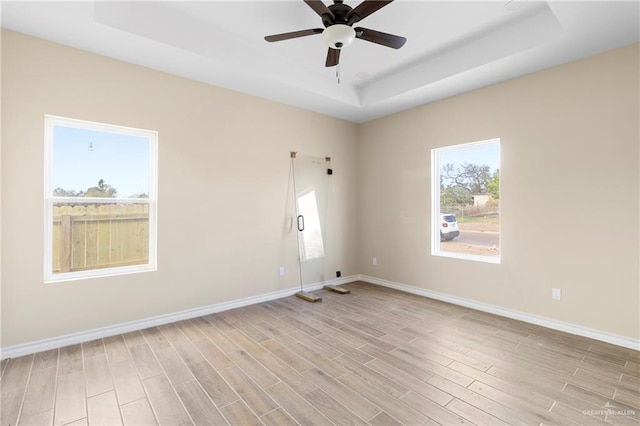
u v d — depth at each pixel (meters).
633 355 2.65
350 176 5.30
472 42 3.26
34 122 2.67
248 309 3.88
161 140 3.34
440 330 3.21
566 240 3.16
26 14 2.36
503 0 2.59
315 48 3.38
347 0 2.58
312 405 2.00
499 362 2.54
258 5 2.67
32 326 2.67
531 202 3.40
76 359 2.57
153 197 3.36
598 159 2.96
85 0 2.28
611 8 2.29
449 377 2.32
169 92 3.38
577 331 3.09
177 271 3.47
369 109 4.64
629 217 2.80
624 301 2.83
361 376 2.34
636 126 2.76
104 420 1.86
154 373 2.37
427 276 4.43
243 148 3.98
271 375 2.35
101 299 3.00
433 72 3.62
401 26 2.96
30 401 2.02
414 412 1.93
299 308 3.92
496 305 3.70
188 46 2.89
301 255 4.61
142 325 3.23
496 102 3.66
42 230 2.72
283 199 4.40
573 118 3.10
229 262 3.87
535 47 2.83
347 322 3.44
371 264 5.26
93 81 2.93
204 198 3.66
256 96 4.09
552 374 2.36
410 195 4.64
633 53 2.77
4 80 2.54
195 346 2.83
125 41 2.73
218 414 1.91
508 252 3.58
